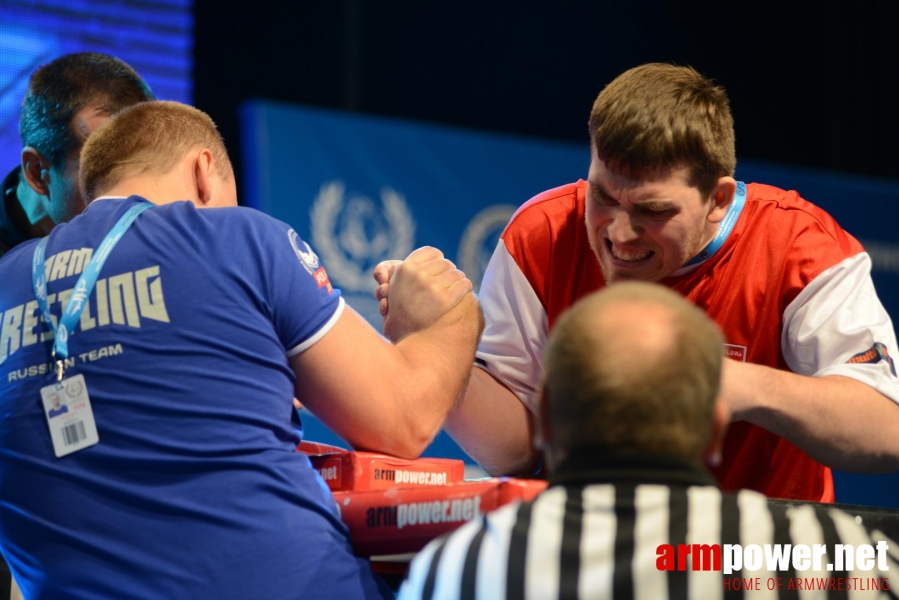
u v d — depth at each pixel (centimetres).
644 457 177
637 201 271
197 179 258
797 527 182
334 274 662
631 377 176
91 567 214
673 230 275
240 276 227
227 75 795
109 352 222
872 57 948
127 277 227
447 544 186
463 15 885
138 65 704
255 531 213
